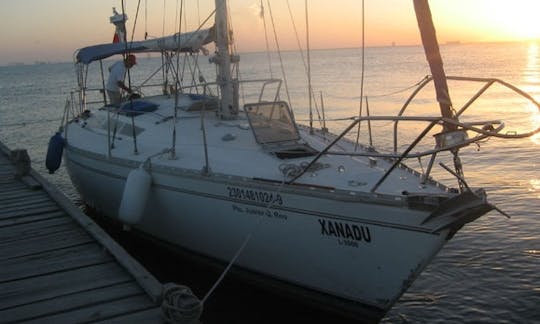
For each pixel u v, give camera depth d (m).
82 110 11.03
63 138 9.84
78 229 6.75
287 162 6.50
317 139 7.72
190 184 6.59
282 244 5.82
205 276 7.20
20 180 9.73
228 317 6.27
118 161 7.75
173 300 4.08
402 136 18.45
